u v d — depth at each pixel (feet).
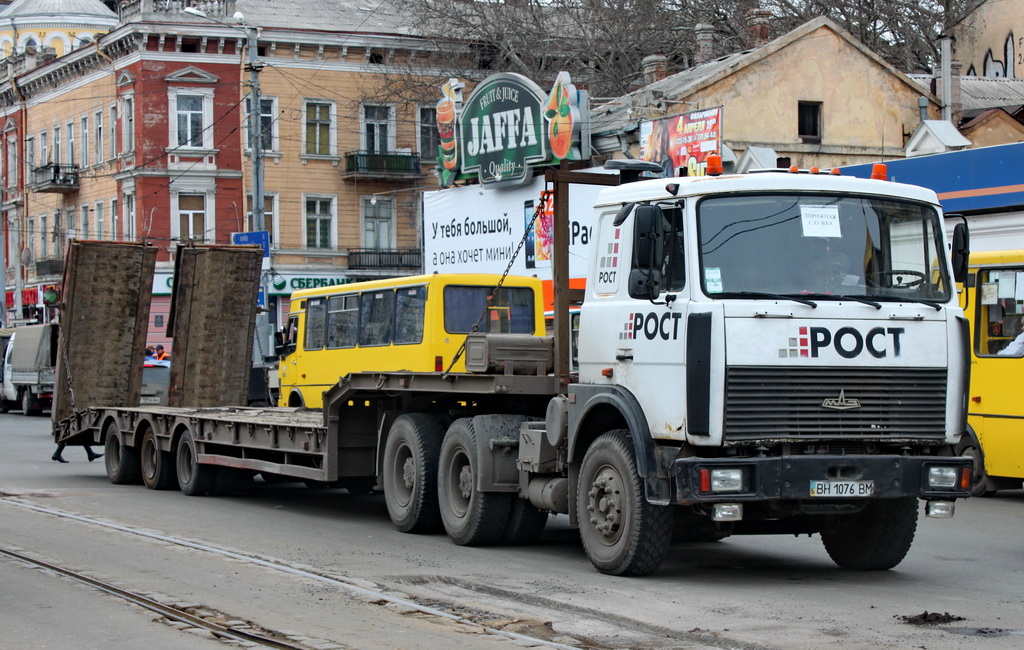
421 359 58.34
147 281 62.95
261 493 57.26
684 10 147.54
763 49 105.50
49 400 128.98
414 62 166.50
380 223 169.99
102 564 34.22
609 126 107.04
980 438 52.54
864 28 148.46
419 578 32.68
